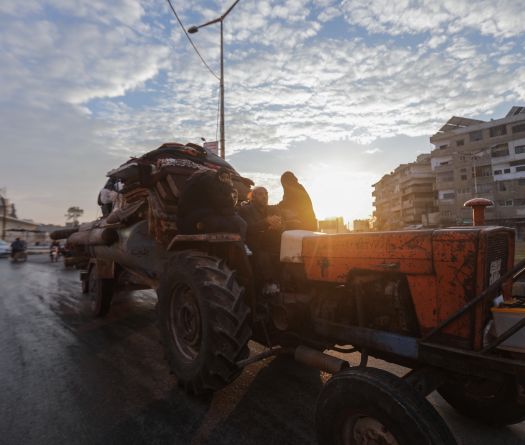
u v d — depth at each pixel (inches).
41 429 96.9
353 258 93.5
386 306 90.1
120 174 176.1
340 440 74.8
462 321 72.9
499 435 94.7
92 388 122.3
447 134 1980.8
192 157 176.7
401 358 90.3
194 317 115.7
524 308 68.2
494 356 67.0
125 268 200.8
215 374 100.8
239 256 124.0
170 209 150.4
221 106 549.6
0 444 90.3
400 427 63.3
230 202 131.0
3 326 207.8
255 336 125.5
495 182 1795.0
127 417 102.7
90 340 178.2
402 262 82.7
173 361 120.2
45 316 233.5
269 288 117.9
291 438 91.7
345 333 94.1
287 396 116.0
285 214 133.6
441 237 76.7
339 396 73.3
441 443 60.9
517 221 1734.7
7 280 438.0
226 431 95.0
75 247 303.3
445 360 74.3
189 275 112.1
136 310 249.6
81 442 90.7
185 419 101.4
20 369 140.3
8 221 2186.3
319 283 107.4
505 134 1791.3
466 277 72.8
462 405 102.0
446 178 1969.7
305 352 102.0
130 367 141.9
